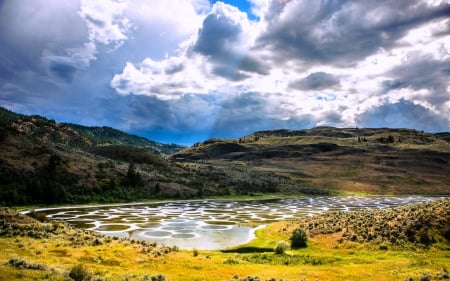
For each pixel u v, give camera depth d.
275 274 44.06
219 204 167.62
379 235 67.88
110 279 32.62
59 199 145.12
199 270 44.72
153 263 46.75
